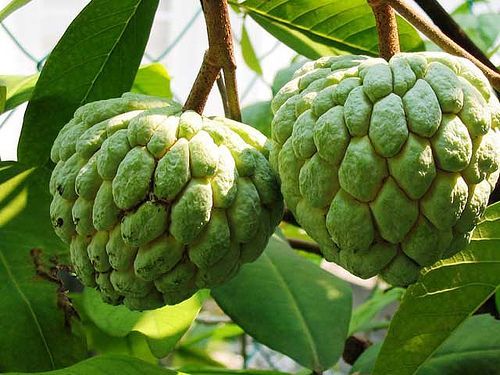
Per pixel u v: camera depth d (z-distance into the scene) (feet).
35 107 1.22
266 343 1.26
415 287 1.09
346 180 0.85
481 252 1.07
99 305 1.21
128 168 0.91
